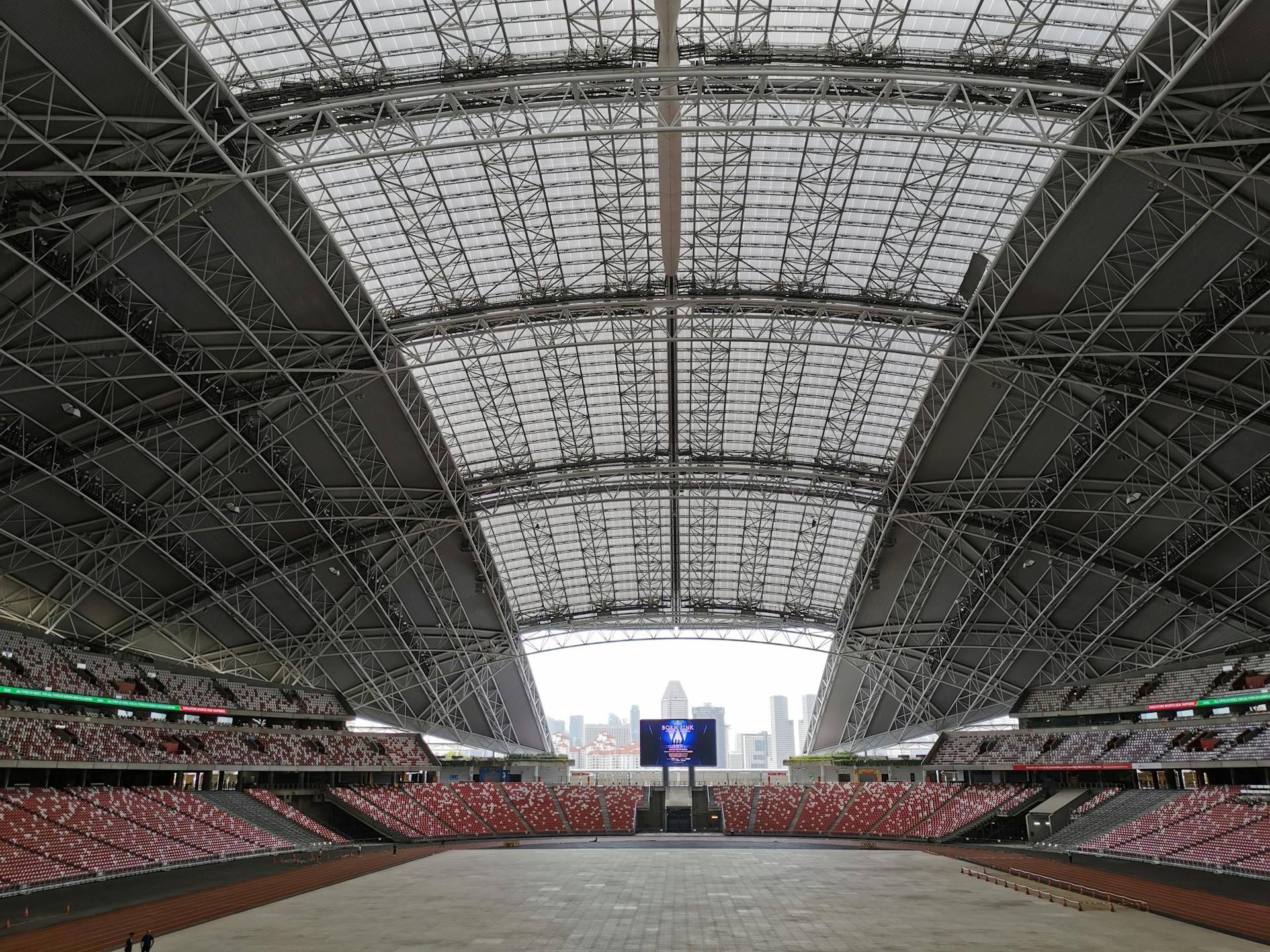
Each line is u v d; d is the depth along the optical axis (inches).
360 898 1579.7
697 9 1485.0
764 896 1614.2
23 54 1198.9
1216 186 1469.0
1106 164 1440.7
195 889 1665.8
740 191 1907.0
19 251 1389.0
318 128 1433.3
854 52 1470.2
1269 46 1240.2
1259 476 1942.7
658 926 1294.3
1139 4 1360.7
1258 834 1903.3
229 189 1514.5
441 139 1704.0
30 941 1163.9
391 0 1405.0
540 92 1512.1
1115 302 1775.3
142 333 1668.3
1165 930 1253.1
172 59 1230.9
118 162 1370.6
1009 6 1437.0
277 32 1412.4
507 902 1537.9
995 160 1727.4
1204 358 1775.3
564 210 1930.4
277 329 1866.4
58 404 1729.8
